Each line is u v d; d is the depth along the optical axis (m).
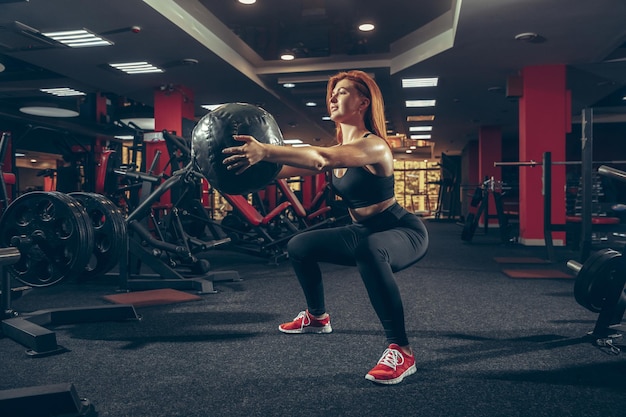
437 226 9.45
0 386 1.36
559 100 5.52
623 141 10.55
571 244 5.37
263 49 6.37
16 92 7.87
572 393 1.30
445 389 1.33
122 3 3.95
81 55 5.30
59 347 1.70
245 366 1.52
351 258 1.61
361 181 1.50
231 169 1.09
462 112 8.48
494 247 5.37
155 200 2.89
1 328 1.84
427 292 2.76
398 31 6.10
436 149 14.18
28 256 1.82
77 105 8.44
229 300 2.57
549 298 2.59
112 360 1.59
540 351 1.67
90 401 1.22
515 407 1.21
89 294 2.75
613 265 1.67
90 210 2.03
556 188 5.52
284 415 1.17
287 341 1.79
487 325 2.03
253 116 1.14
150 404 1.23
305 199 9.73
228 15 5.75
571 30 4.44
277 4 5.42
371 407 1.21
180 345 1.75
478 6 3.92
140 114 8.57
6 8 4.02
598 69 5.74
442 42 5.07
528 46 4.89
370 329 1.96
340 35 6.11
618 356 1.62
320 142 13.15
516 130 10.49
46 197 1.74
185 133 6.51
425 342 1.78
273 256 4.07
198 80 6.41
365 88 1.54
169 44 4.95
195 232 4.10
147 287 2.84
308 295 1.86
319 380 1.40
